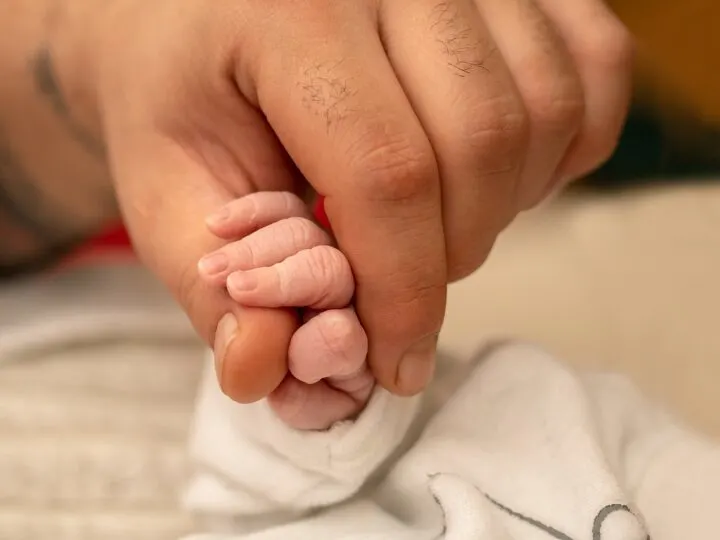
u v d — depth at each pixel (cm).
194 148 26
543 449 26
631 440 27
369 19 24
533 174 27
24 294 40
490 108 24
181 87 26
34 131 35
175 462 32
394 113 23
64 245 42
